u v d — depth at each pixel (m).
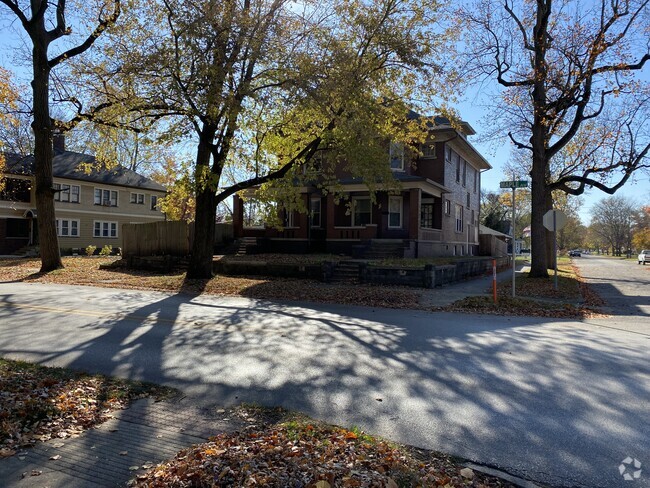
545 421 4.66
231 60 13.69
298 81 13.63
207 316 10.90
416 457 3.83
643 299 15.45
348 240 25.70
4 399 4.98
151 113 16.91
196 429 4.46
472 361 6.95
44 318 10.48
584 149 26.53
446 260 21.84
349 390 5.59
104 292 15.78
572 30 17.94
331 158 16.12
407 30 15.02
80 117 18.89
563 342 8.36
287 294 15.12
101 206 43.22
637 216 95.12
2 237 36.88
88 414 4.78
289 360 6.95
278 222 17.58
